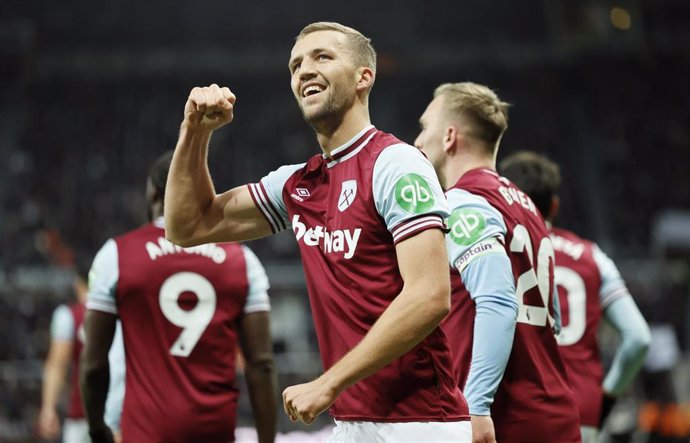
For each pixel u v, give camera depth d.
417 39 36.44
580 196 30.09
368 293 3.46
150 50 35.72
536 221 4.73
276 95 34.81
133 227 27.39
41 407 14.09
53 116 32.62
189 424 5.09
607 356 14.28
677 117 33.34
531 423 4.36
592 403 5.75
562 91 34.78
